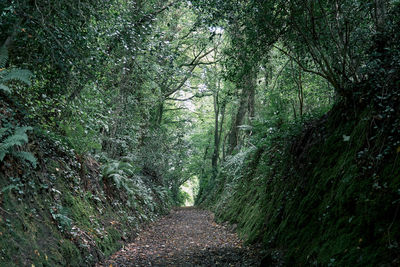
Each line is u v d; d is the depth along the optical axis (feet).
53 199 17.13
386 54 14.44
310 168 18.44
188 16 51.31
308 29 17.93
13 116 16.93
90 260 16.66
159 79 27.35
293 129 23.48
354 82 17.03
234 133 62.54
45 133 20.10
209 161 98.99
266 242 19.53
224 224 34.91
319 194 15.96
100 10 17.53
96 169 28.86
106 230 21.75
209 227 35.83
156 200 50.93
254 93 44.57
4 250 11.19
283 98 31.19
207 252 21.67
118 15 17.85
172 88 61.41
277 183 23.39
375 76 14.64
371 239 10.81
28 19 14.87
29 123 18.66
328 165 16.51
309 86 28.50
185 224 39.63
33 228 13.78
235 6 19.22
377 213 11.10
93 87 20.07
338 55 19.69
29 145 17.35
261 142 30.48
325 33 19.45
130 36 18.11
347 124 16.75
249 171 36.35
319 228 14.39
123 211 28.91
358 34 17.10
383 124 13.11
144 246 23.98
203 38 54.60
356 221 11.89
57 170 19.62
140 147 53.57
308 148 20.10
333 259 11.51
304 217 16.16
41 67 17.40
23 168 15.55
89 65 17.94
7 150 14.28
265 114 31.86
